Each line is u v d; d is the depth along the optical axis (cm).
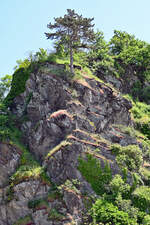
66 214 2670
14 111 3944
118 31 5484
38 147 3272
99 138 3244
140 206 2764
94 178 2883
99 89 3750
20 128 3653
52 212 2692
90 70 4412
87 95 3581
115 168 2956
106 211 2600
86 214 2688
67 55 4447
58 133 3247
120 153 3075
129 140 3431
